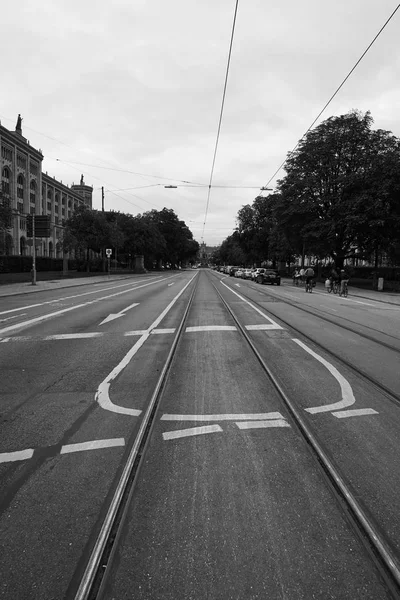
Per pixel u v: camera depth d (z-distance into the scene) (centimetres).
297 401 511
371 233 3347
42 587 220
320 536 262
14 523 272
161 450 379
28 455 368
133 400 512
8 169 6581
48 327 1059
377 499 304
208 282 3919
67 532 263
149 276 5391
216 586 221
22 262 4722
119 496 301
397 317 1445
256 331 1035
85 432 417
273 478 331
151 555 243
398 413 476
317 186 3709
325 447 387
